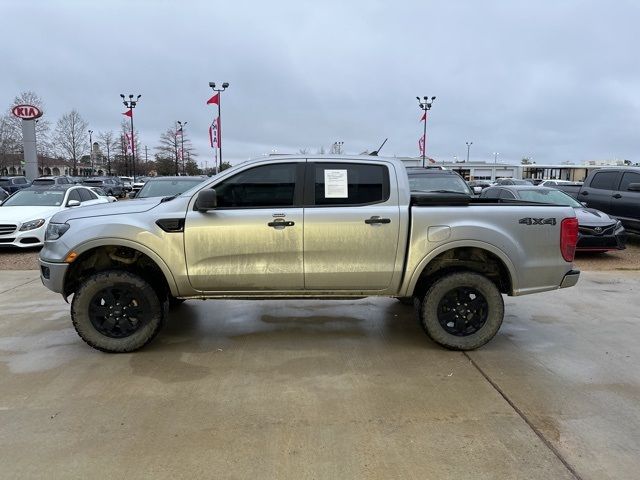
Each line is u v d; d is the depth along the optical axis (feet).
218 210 15.01
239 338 16.78
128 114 147.84
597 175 41.11
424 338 16.85
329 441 10.30
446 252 15.78
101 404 11.89
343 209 15.03
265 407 11.78
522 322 18.86
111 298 15.10
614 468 9.43
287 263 14.99
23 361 14.65
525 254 15.30
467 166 240.94
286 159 15.24
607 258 33.88
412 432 10.68
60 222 15.35
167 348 15.76
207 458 9.68
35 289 23.91
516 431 10.74
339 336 17.03
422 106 143.84
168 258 14.83
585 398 12.35
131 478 9.05
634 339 16.93
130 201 16.79
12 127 182.91
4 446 10.06
